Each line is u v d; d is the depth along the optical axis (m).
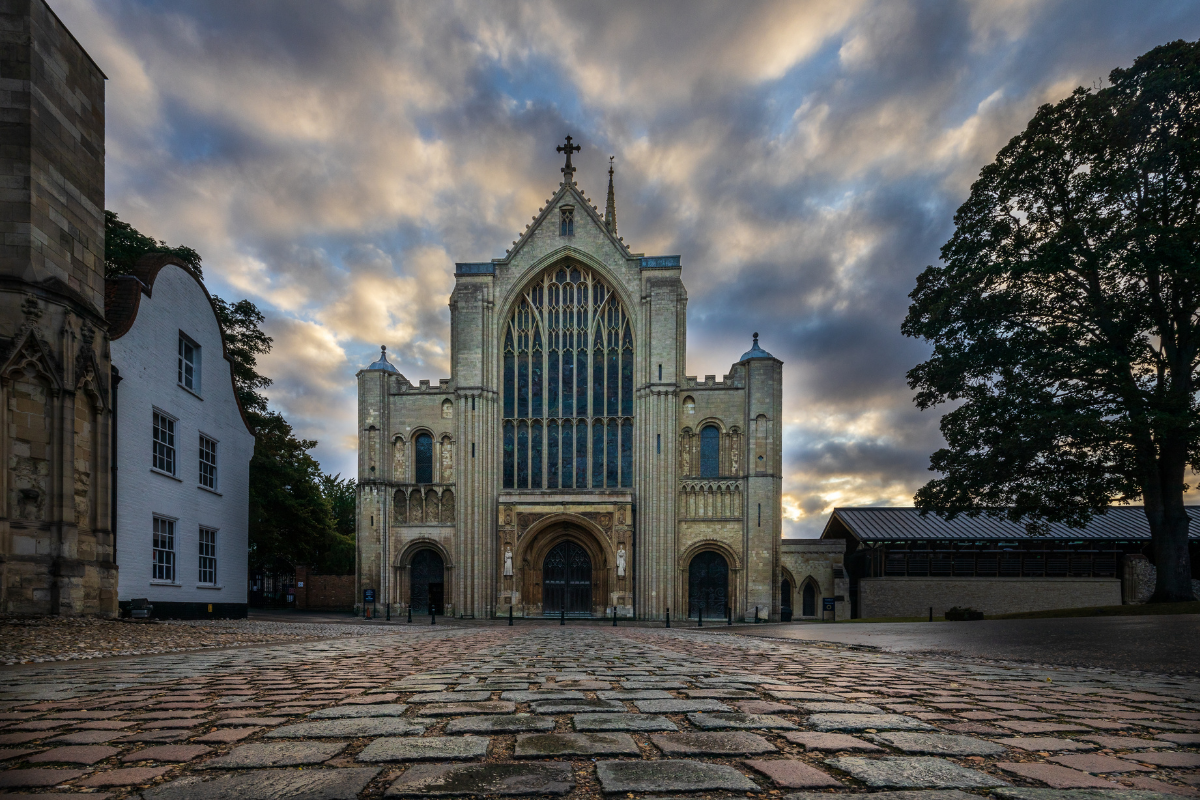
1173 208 24.81
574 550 46.19
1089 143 25.83
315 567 57.44
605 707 5.19
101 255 19.47
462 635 20.59
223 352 27.95
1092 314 26.75
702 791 3.05
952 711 5.12
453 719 4.70
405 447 47.03
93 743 4.04
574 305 48.97
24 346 16.44
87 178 18.94
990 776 3.28
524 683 6.78
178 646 12.95
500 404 47.75
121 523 20.39
